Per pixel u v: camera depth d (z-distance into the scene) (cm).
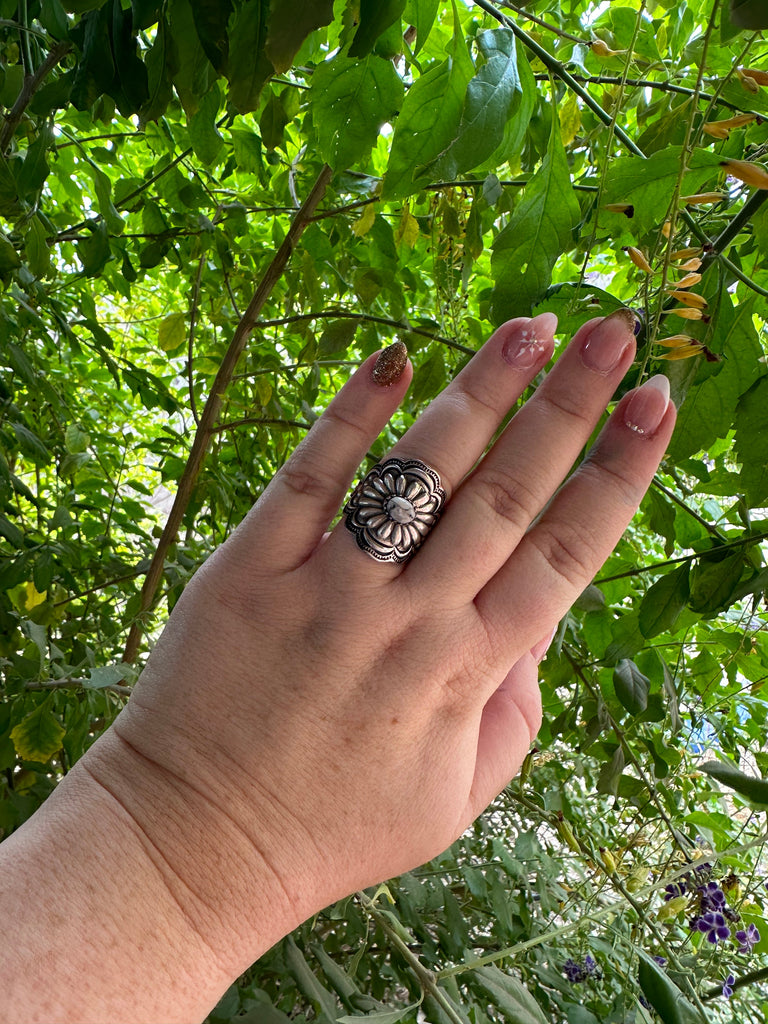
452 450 20
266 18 22
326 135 26
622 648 39
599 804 64
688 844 43
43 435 62
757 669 46
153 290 98
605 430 21
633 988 44
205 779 18
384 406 20
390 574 19
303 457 20
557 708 51
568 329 28
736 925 41
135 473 114
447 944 46
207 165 37
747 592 32
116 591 67
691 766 51
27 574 45
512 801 55
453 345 41
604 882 42
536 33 37
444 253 43
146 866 17
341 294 59
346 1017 31
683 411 27
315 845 19
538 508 20
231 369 45
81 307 54
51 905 16
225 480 60
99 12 25
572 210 25
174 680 19
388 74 25
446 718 20
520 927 53
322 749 19
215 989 18
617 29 40
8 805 41
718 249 25
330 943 49
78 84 28
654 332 21
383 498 19
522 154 41
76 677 44
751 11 16
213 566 21
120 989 16
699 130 23
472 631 20
